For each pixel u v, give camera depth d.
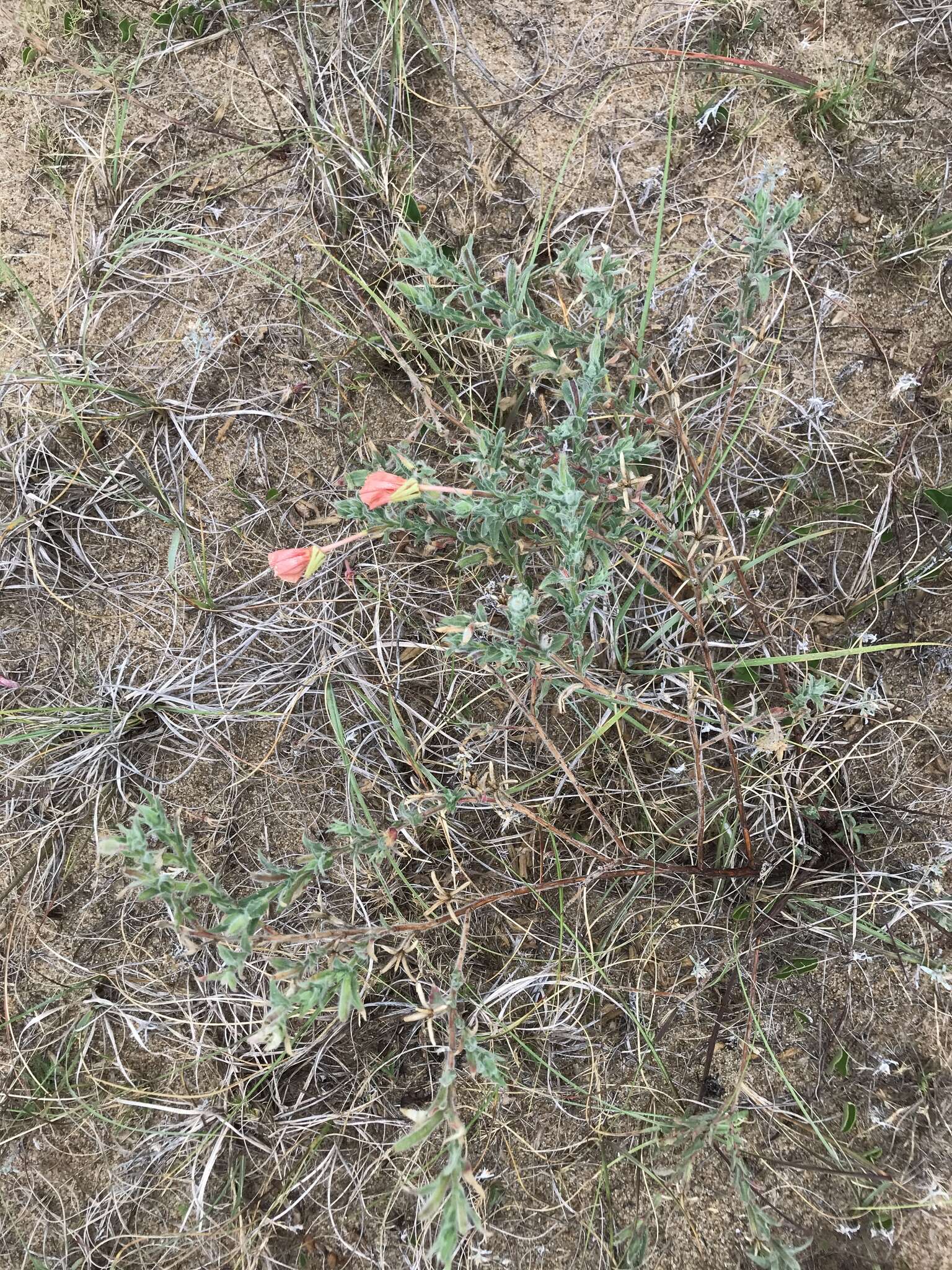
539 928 1.92
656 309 2.01
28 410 2.06
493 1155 1.87
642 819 1.93
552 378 1.95
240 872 1.98
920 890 1.86
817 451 1.96
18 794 2.00
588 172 2.04
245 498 2.04
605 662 1.96
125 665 2.02
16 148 2.12
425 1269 1.82
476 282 1.36
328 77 2.06
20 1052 1.95
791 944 1.87
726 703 1.93
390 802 1.87
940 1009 1.84
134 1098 1.93
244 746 2.01
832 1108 1.83
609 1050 1.89
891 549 1.95
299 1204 1.88
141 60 2.10
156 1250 1.89
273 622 2.00
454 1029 1.34
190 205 2.09
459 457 1.41
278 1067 1.90
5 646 2.05
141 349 2.07
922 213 1.98
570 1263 1.82
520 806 1.66
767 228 1.34
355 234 2.06
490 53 2.06
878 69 2.01
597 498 1.44
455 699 1.97
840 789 1.90
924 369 1.97
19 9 2.13
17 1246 1.92
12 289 2.09
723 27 2.02
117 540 2.06
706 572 1.55
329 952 1.39
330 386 2.04
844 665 1.93
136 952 1.96
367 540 1.98
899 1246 1.78
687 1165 1.53
